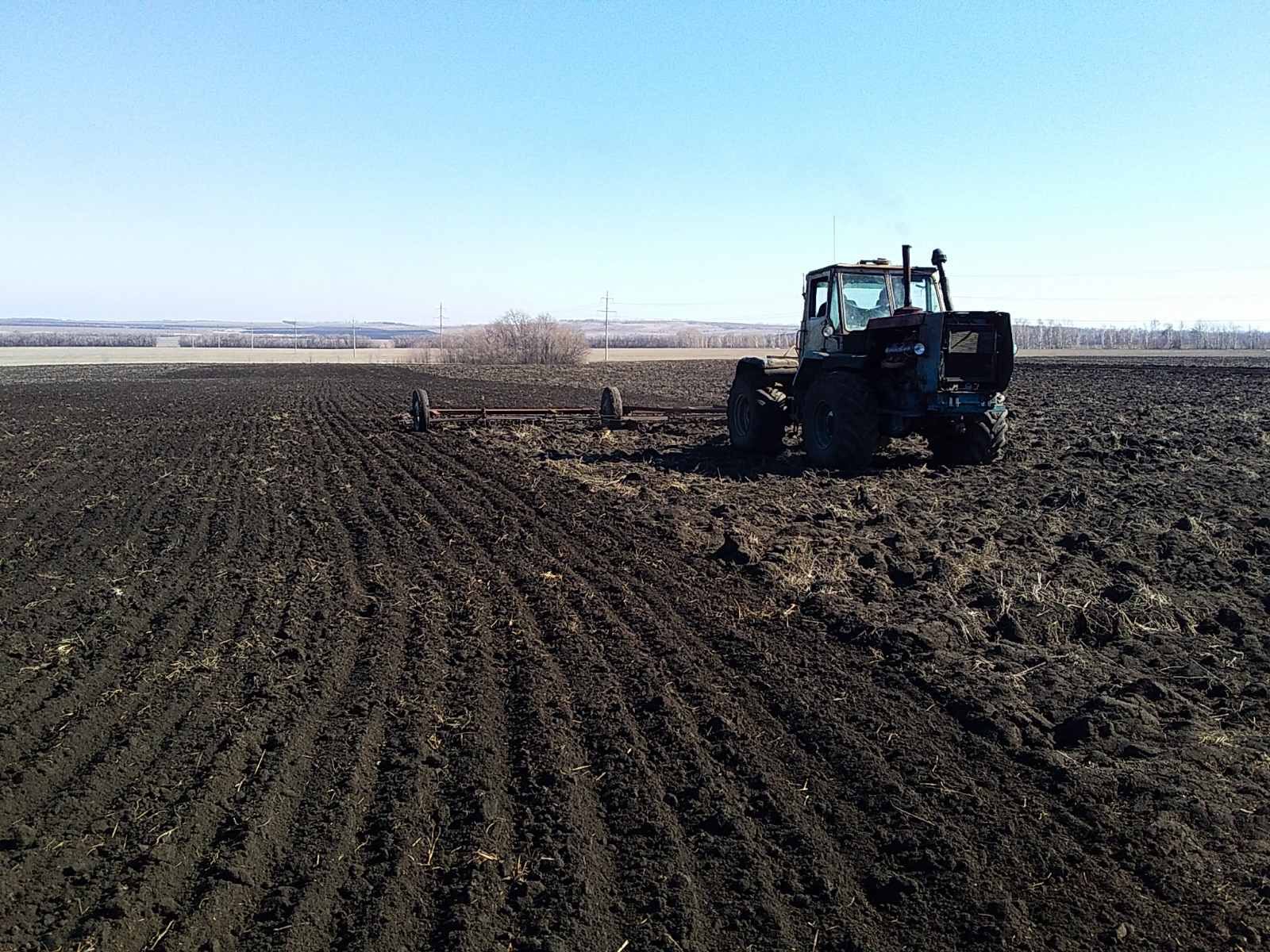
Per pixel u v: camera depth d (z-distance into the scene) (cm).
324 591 738
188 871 383
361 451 1512
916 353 1107
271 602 712
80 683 561
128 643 632
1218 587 686
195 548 887
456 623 661
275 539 916
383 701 532
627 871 379
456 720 508
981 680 536
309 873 380
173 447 1602
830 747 468
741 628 627
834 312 1244
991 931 338
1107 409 1859
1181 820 405
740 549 777
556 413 1733
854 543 811
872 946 334
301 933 346
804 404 1252
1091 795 422
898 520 884
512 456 1386
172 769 459
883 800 422
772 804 421
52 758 468
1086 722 479
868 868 377
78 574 808
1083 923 344
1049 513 907
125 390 3278
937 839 391
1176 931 339
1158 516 878
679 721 497
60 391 3189
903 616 630
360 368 5228
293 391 3103
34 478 1299
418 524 959
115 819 418
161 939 342
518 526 929
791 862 383
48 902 364
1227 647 586
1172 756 457
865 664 566
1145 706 509
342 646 620
